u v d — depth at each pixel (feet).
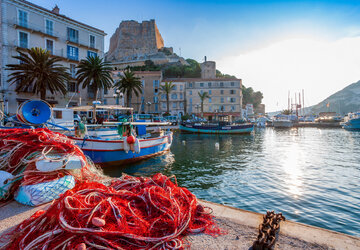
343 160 50.72
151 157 48.32
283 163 47.11
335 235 9.13
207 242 8.68
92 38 121.08
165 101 202.49
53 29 104.68
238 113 204.85
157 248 8.07
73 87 113.91
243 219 10.60
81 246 7.24
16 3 92.58
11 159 14.21
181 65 312.29
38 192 12.08
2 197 12.53
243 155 57.47
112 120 76.02
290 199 25.41
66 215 8.46
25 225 9.10
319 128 198.08
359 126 162.40
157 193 10.61
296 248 8.23
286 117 248.93
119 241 8.20
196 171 39.58
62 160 13.32
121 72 170.91
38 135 14.98
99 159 37.52
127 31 408.26
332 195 26.68
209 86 206.08
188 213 9.97
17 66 79.20
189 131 134.10
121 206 9.49
